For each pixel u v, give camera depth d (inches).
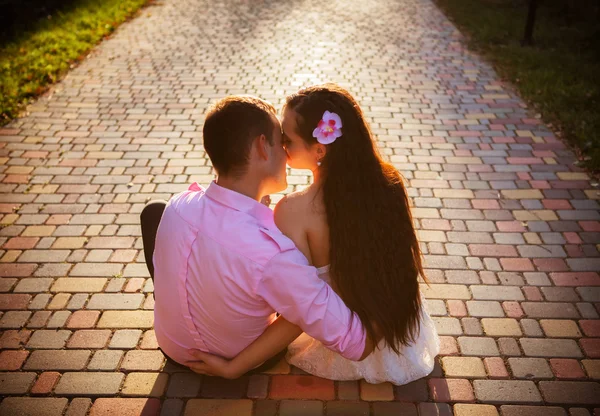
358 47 291.1
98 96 227.6
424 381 96.3
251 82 242.1
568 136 189.3
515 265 126.9
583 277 122.6
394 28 326.3
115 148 184.2
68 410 90.5
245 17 353.7
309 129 74.8
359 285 80.9
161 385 95.2
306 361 95.7
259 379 96.2
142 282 121.0
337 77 247.4
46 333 106.7
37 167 171.3
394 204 80.0
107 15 347.3
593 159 170.9
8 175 166.1
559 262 127.8
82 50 281.4
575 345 104.1
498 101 221.1
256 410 90.4
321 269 85.1
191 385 95.1
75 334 106.5
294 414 89.7
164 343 89.4
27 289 118.5
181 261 77.3
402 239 81.3
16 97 220.5
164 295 81.4
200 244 75.9
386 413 90.0
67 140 189.2
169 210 80.2
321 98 74.9
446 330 108.2
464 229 140.6
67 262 127.5
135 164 173.9
